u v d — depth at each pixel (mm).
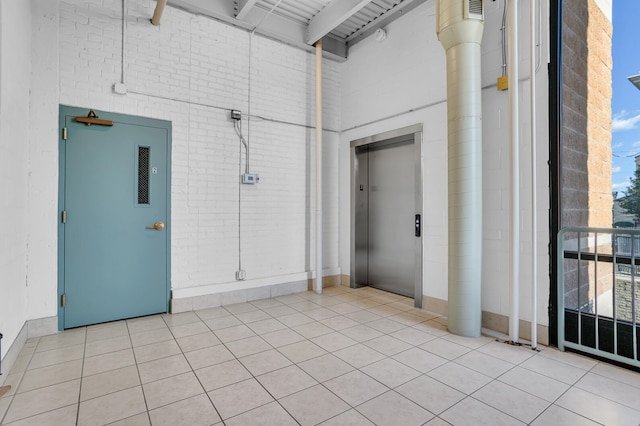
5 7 2152
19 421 1733
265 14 4070
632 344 2340
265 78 4234
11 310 2336
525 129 2820
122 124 3283
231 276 3945
